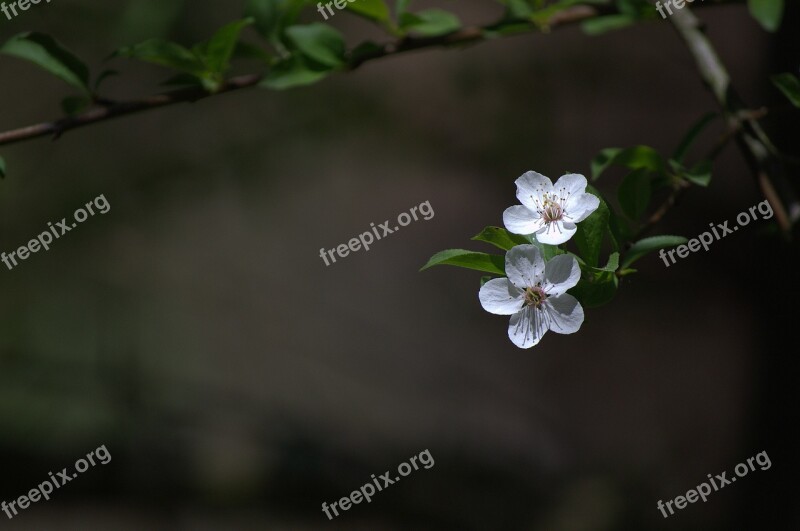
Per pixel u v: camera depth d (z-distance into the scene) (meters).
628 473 1.36
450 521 1.28
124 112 0.59
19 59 1.14
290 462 1.30
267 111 1.09
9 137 0.58
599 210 0.53
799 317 0.99
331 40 0.59
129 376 1.26
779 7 0.56
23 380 1.20
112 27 0.89
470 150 1.10
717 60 0.60
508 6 0.63
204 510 1.25
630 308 1.37
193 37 0.90
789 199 0.57
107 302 1.25
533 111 1.09
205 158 1.10
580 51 1.11
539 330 0.52
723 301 1.25
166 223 1.31
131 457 1.23
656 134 1.23
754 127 0.58
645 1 0.61
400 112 1.11
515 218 0.53
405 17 0.60
